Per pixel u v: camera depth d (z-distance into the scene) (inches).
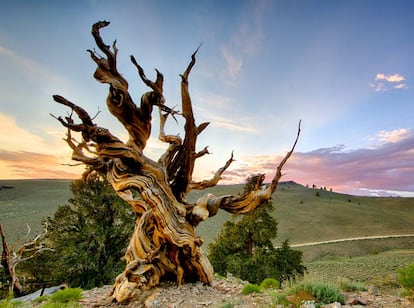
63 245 672.4
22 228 2267.5
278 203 4488.2
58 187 5275.6
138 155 340.5
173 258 362.0
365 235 2984.7
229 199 386.0
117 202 714.2
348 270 1290.6
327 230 3174.2
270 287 351.6
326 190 6840.6
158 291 327.3
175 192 397.1
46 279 663.8
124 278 331.3
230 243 861.2
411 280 276.1
